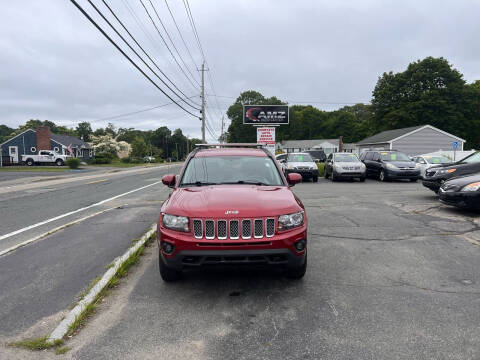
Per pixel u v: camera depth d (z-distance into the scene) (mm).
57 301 3838
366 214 8445
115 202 11617
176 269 3807
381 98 53875
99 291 3957
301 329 3176
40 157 48094
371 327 3191
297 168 17797
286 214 3814
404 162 17766
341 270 4688
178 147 124938
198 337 3066
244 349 2869
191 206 3863
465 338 2988
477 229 6750
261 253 3637
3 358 2768
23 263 5184
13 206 10930
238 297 3889
